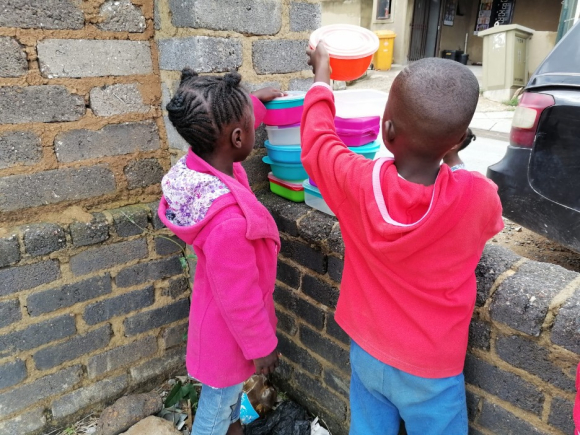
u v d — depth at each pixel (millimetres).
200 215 1322
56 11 1619
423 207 1087
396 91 1053
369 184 1108
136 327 2113
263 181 2102
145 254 2029
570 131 2012
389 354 1228
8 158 1657
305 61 2066
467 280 1171
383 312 1224
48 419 1983
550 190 2131
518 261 1344
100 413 2115
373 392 1368
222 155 1364
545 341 1184
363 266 1260
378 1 12961
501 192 2363
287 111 1711
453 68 1008
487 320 1283
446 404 1244
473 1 14984
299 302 1938
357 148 1688
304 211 1848
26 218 1759
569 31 2186
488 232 1133
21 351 1833
